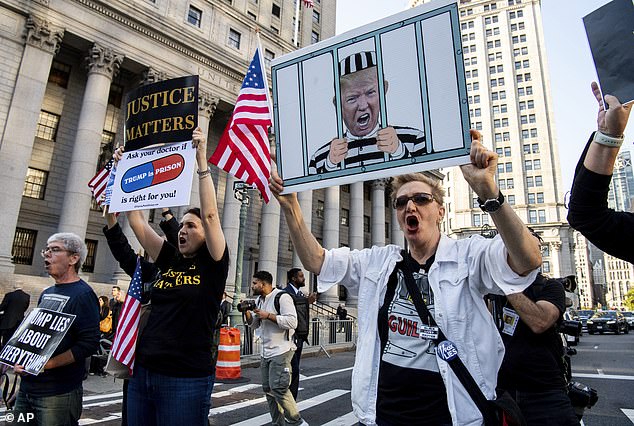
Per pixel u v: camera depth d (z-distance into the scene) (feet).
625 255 6.14
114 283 72.28
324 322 60.70
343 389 29.94
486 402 6.19
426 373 6.66
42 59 69.26
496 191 5.96
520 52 279.69
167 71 85.10
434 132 7.36
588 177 6.19
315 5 134.41
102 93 75.10
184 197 10.75
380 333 7.35
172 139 11.43
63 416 10.52
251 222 105.09
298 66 9.20
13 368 10.34
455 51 7.36
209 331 10.16
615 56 5.86
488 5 291.99
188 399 9.50
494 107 277.03
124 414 12.17
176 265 10.69
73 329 10.88
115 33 78.38
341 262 8.28
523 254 5.91
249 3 108.58
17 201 63.82
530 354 10.12
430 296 7.05
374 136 7.99
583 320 121.70
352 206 126.31
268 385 17.98
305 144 8.80
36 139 76.07
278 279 108.78
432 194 7.77
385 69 8.07
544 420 9.71
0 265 59.88
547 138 260.62
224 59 94.27
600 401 26.17
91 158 71.92
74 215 68.69
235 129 13.04
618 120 5.83
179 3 90.58
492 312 11.07
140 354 9.84
